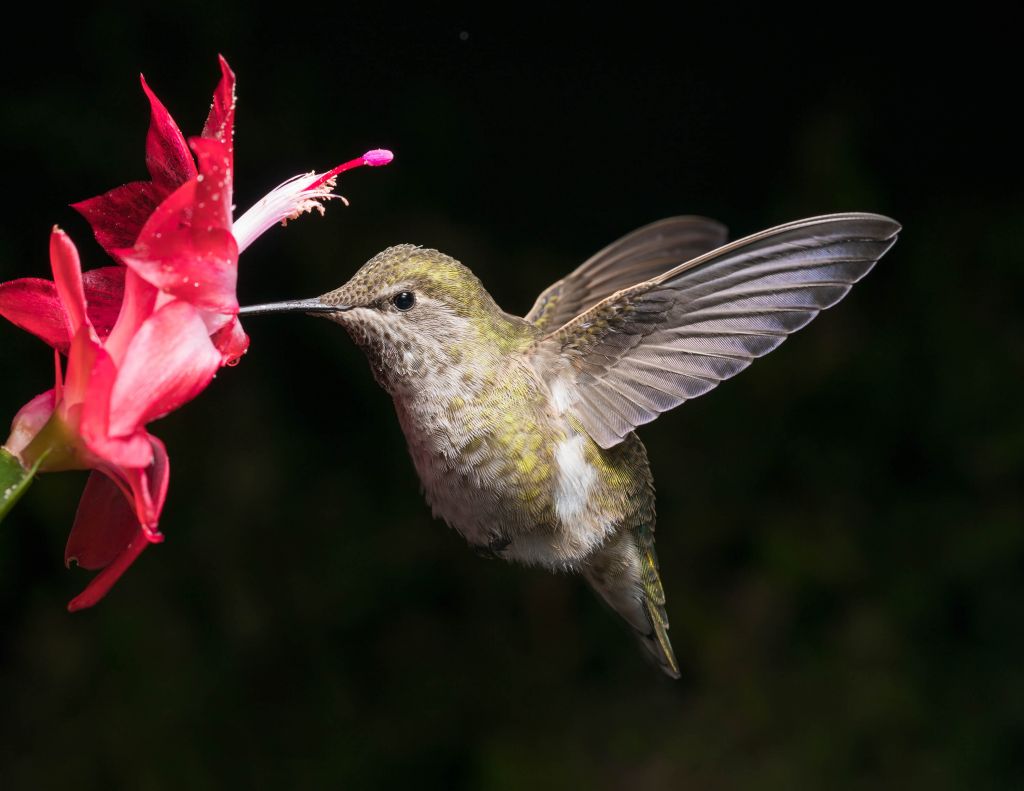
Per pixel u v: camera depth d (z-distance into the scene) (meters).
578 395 1.35
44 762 1.50
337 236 1.78
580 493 1.35
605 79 1.99
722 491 1.78
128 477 1.28
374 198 1.83
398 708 1.63
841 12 2.01
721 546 1.76
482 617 1.70
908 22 2.01
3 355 1.60
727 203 1.98
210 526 1.63
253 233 1.30
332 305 1.33
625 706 1.66
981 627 1.71
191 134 1.71
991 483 1.78
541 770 1.59
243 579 1.62
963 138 2.00
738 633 1.70
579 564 1.35
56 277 1.28
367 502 1.71
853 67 2.01
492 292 1.84
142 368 1.28
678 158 1.99
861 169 1.88
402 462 1.73
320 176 1.31
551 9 1.98
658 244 1.39
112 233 1.29
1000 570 1.72
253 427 1.69
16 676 1.54
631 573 1.36
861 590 1.73
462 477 1.34
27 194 1.64
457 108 1.92
